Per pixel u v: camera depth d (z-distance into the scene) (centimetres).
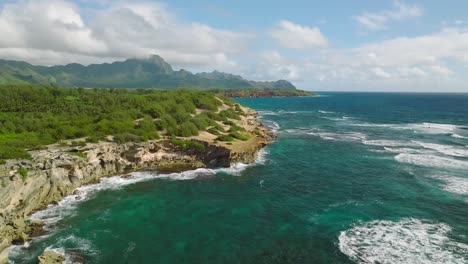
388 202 3381
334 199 3512
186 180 4166
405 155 5375
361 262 2294
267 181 4147
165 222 2961
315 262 2327
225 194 3694
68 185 3656
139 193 3691
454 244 2503
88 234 2706
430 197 3484
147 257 2383
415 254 2369
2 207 2684
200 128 6112
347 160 5147
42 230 2747
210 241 2622
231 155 4741
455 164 4731
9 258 2316
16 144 3806
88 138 4391
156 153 4775
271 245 2558
